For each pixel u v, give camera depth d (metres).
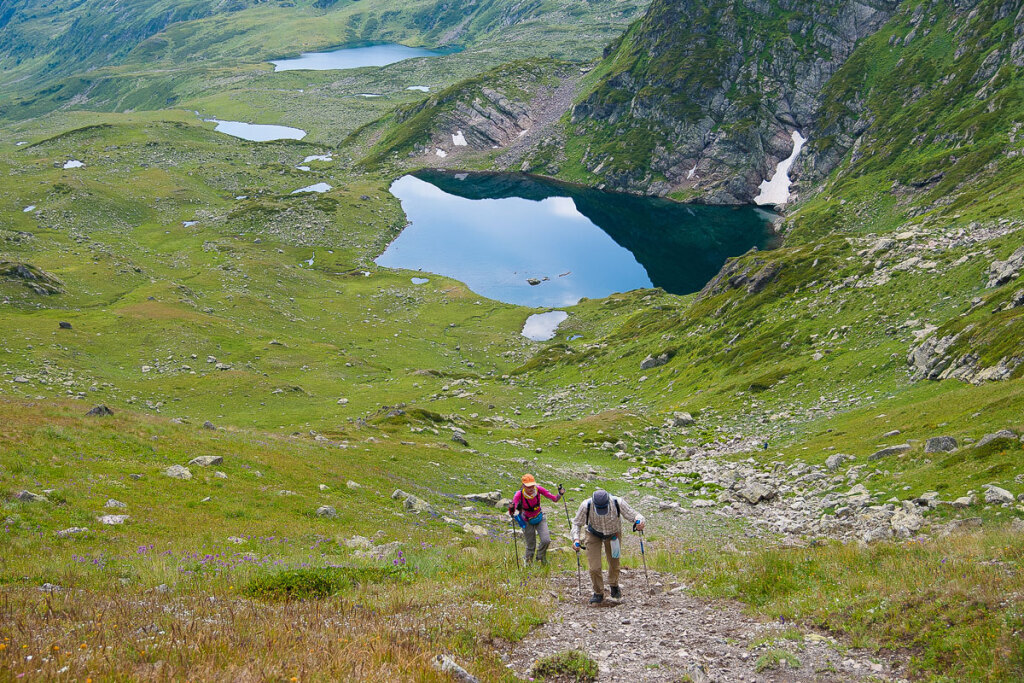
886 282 70.75
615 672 9.71
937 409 39.47
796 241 184.50
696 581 14.88
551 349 118.38
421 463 42.94
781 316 79.44
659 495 40.84
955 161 178.62
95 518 20.17
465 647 10.19
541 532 16.89
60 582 12.92
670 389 79.50
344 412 84.38
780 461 43.25
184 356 102.25
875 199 190.00
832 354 63.47
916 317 60.16
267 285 160.12
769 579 14.03
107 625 9.52
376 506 30.61
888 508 27.50
